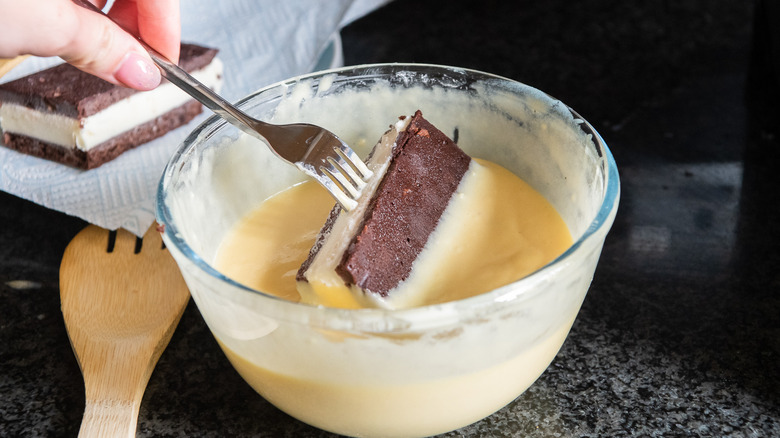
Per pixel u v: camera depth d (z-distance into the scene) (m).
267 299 0.36
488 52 0.76
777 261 0.54
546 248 0.46
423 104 0.51
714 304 0.51
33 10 0.42
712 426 0.44
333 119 0.52
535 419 0.45
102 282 0.52
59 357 0.49
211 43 0.77
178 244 0.39
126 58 0.45
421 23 0.81
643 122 0.66
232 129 0.48
